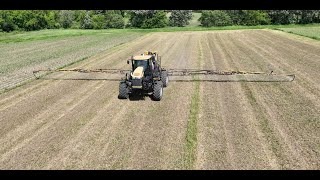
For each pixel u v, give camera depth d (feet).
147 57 50.90
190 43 120.47
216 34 155.63
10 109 47.60
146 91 52.60
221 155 31.89
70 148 34.37
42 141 36.29
